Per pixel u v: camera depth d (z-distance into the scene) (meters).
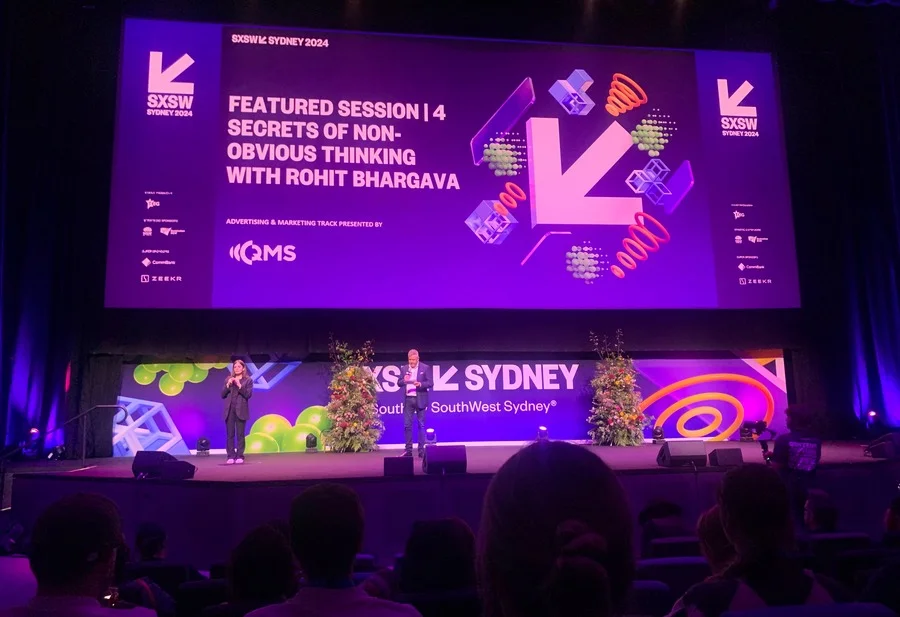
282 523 3.20
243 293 9.42
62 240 9.78
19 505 6.98
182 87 9.70
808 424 6.56
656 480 6.64
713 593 1.68
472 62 10.38
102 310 9.55
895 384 11.11
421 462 8.41
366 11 10.30
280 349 9.76
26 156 9.77
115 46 9.94
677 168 10.56
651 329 10.49
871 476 6.87
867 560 3.02
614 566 0.82
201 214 9.47
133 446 9.59
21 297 9.58
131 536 6.44
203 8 9.98
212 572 3.73
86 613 1.55
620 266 10.20
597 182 10.36
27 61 9.83
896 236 11.27
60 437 9.46
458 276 9.88
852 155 11.38
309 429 9.98
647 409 10.68
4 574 1.86
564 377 10.60
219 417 9.84
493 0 10.58
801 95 11.30
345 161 9.88
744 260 10.48
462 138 10.19
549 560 0.80
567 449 0.88
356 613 1.73
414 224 9.89
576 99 10.51
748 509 1.70
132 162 9.45
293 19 10.15
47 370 9.60
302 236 9.64
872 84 11.40
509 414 10.41
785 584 1.63
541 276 10.04
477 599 2.22
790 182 10.94
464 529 2.40
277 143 9.77
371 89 10.09
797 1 11.06
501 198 10.12
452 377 10.38
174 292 9.28
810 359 10.90
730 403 10.85
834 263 11.20
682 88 10.80
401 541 6.30
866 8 11.34
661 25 10.94
